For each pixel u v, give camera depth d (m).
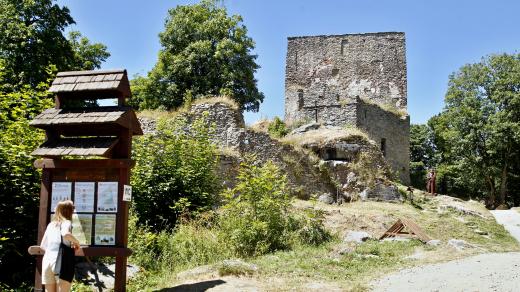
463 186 40.59
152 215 11.53
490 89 35.75
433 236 14.79
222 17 30.84
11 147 8.10
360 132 23.83
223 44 29.55
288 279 8.21
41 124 6.87
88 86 7.02
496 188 37.47
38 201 8.15
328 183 21.16
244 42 30.97
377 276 8.77
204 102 19.88
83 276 7.78
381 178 21.84
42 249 6.34
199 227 10.77
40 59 22.39
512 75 34.53
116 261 6.71
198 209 11.63
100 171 6.82
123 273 6.70
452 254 11.37
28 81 21.83
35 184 8.23
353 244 11.96
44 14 23.47
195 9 31.28
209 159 13.19
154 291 7.34
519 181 37.00
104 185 6.77
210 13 31.66
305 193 20.34
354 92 35.72
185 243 9.92
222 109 19.62
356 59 36.16
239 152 19.00
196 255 9.69
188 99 20.72
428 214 18.94
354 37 36.44
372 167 22.09
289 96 36.28
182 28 30.61
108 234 6.66
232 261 8.98
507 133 33.41
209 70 29.98
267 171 12.69
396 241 12.95
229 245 10.36
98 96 7.29
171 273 8.69
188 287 7.49
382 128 30.53
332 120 28.66
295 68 36.81
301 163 20.72
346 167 21.61
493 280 8.03
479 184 37.19
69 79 7.21
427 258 10.79
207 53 29.64
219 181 15.44
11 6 22.58
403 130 32.50
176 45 30.84
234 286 7.52
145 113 19.64
